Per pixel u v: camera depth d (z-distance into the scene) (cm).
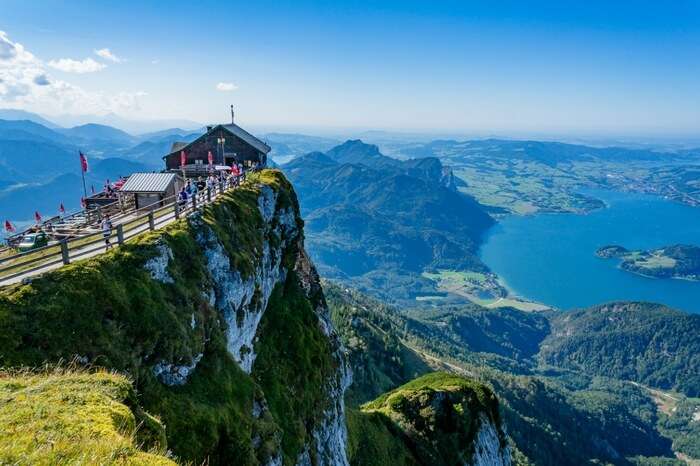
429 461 6938
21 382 1630
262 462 2798
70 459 1141
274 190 5503
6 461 1084
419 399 7675
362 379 14588
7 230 3834
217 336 3105
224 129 7488
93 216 4694
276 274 5034
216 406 2642
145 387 2298
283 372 4300
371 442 6162
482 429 7875
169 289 2827
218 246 3603
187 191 4431
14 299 2067
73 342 2097
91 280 2372
